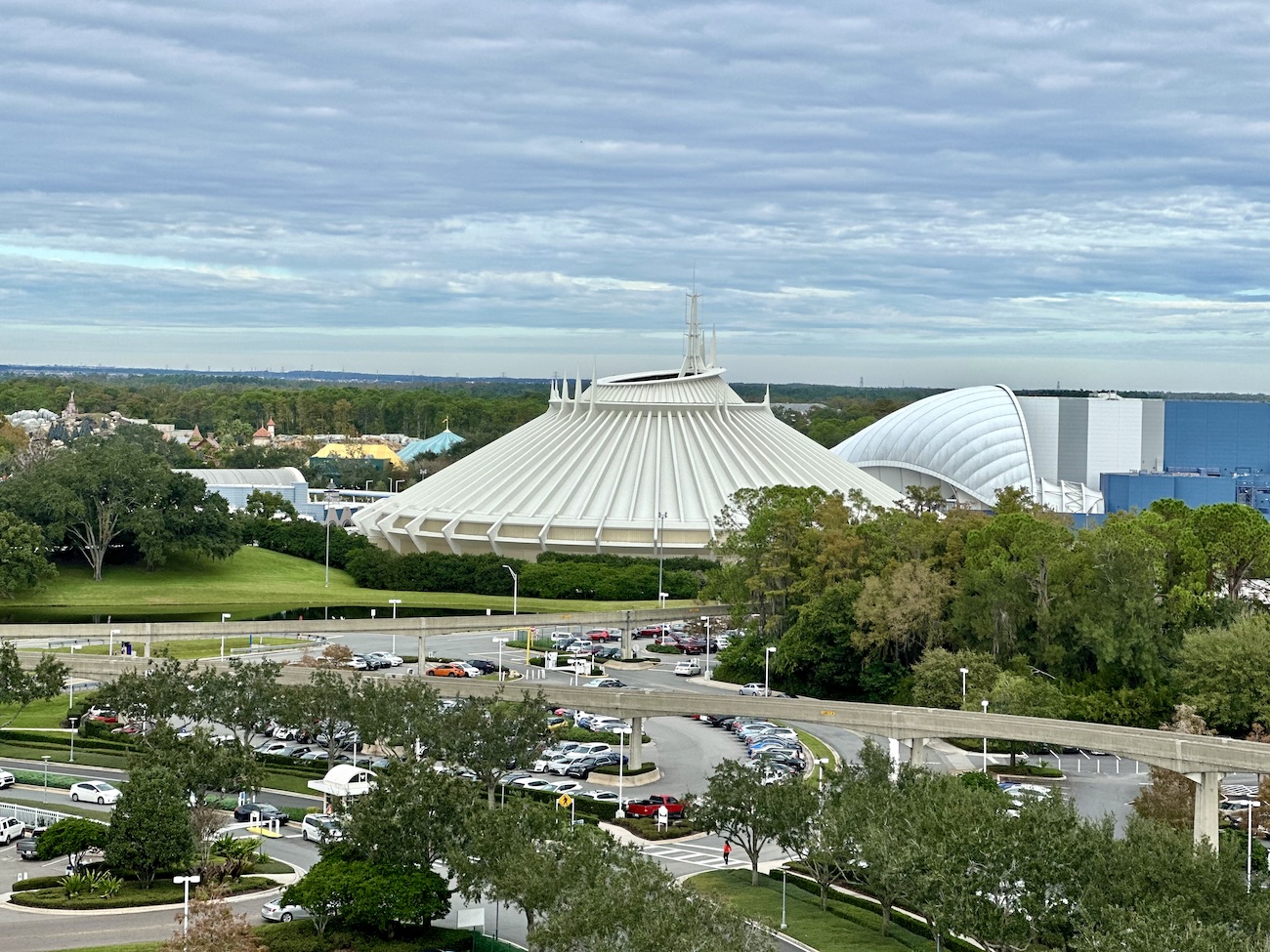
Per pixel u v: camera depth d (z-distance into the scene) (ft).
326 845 344.28
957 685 533.14
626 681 632.79
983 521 653.30
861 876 371.15
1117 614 537.24
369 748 499.51
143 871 360.28
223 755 400.88
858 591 600.80
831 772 393.70
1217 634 520.01
